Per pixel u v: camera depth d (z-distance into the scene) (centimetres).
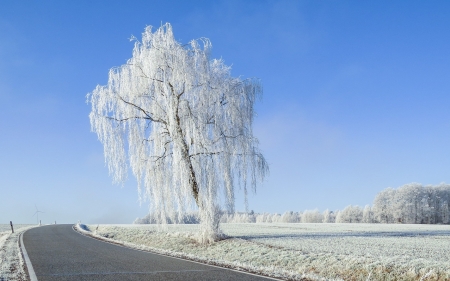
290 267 1522
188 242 2500
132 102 2384
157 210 2362
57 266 1387
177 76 2239
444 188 10462
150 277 1135
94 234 3569
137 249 2159
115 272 1239
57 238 3048
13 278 1111
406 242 2638
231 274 1215
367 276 1280
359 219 11162
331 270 1388
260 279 1122
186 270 1298
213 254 2041
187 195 2278
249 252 1909
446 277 1147
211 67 2367
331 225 6650
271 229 4669
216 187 2314
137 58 2364
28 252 1908
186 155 2281
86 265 1420
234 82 2417
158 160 2361
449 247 2303
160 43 2303
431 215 10306
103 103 2352
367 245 2328
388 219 10625
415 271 1241
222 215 2467
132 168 2362
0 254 1783
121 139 2355
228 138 2355
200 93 2302
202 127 2252
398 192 10431
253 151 2391
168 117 2283
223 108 2370
